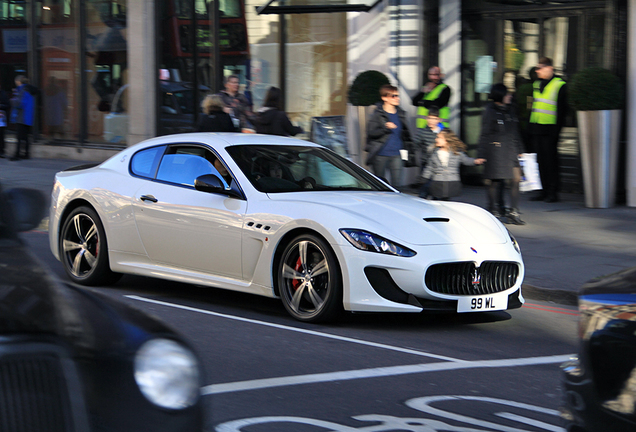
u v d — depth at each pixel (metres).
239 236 6.71
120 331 2.60
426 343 5.96
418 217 6.51
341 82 15.82
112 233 7.55
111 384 2.44
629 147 12.43
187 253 7.07
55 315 2.54
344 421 4.11
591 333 3.07
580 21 13.61
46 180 15.30
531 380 5.05
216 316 6.64
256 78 17.03
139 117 18.48
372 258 6.09
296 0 16.14
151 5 18.17
